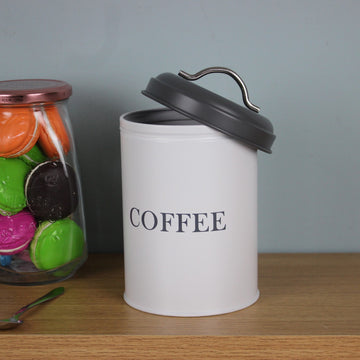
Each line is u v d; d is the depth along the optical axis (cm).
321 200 76
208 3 71
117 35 72
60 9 72
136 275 60
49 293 64
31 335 55
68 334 55
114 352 56
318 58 72
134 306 61
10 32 72
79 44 72
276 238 77
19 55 73
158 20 71
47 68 73
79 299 63
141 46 72
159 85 55
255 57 72
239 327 57
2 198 61
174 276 58
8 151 61
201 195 56
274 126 74
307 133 74
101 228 77
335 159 75
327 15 71
